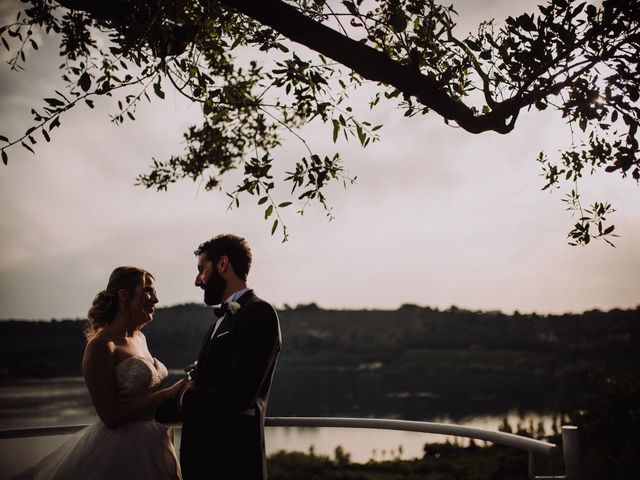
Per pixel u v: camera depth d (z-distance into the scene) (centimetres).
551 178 294
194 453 256
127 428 271
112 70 272
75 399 8231
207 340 277
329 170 250
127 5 215
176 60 242
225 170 448
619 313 17062
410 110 258
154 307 297
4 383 10031
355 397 10838
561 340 18925
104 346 271
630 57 214
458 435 267
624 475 804
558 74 222
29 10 229
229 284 286
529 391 11800
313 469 2550
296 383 14350
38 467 279
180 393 264
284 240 246
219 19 253
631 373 1053
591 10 218
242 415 258
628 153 226
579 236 270
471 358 18688
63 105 222
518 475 1828
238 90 290
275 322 263
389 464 2562
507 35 235
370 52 206
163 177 453
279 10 194
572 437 232
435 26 246
